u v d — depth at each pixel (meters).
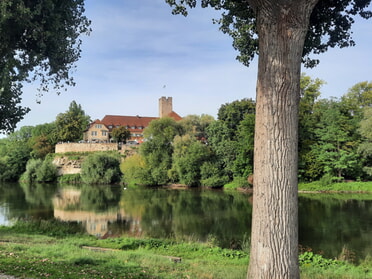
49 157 77.44
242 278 7.73
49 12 9.86
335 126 44.03
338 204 29.89
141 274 7.54
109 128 99.25
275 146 4.75
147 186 54.81
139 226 21.47
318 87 52.00
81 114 98.12
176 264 9.84
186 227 20.89
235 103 52.41
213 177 49.66
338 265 11.34
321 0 8.03
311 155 44.34
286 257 4.62
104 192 45.34
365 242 16.28
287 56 4.81
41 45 9.89
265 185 4.75
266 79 4.88
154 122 60.72
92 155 65.50
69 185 58.91
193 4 9.02
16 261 7.82
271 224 4.67
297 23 4.81
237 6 8.82
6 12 8.47
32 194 42.94
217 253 12.84
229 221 22.78
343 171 44.38
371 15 8.37
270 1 4.79
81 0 11.02
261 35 5.02
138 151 61.44
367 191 39.50
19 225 18.42
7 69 9.85
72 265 8.01
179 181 54.75
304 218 23.06
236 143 48.44
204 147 52.16
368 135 37.78
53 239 14.27
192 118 62.22
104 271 7.55
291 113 4.82
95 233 19.27
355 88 54.16
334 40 9.09
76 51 11.95
